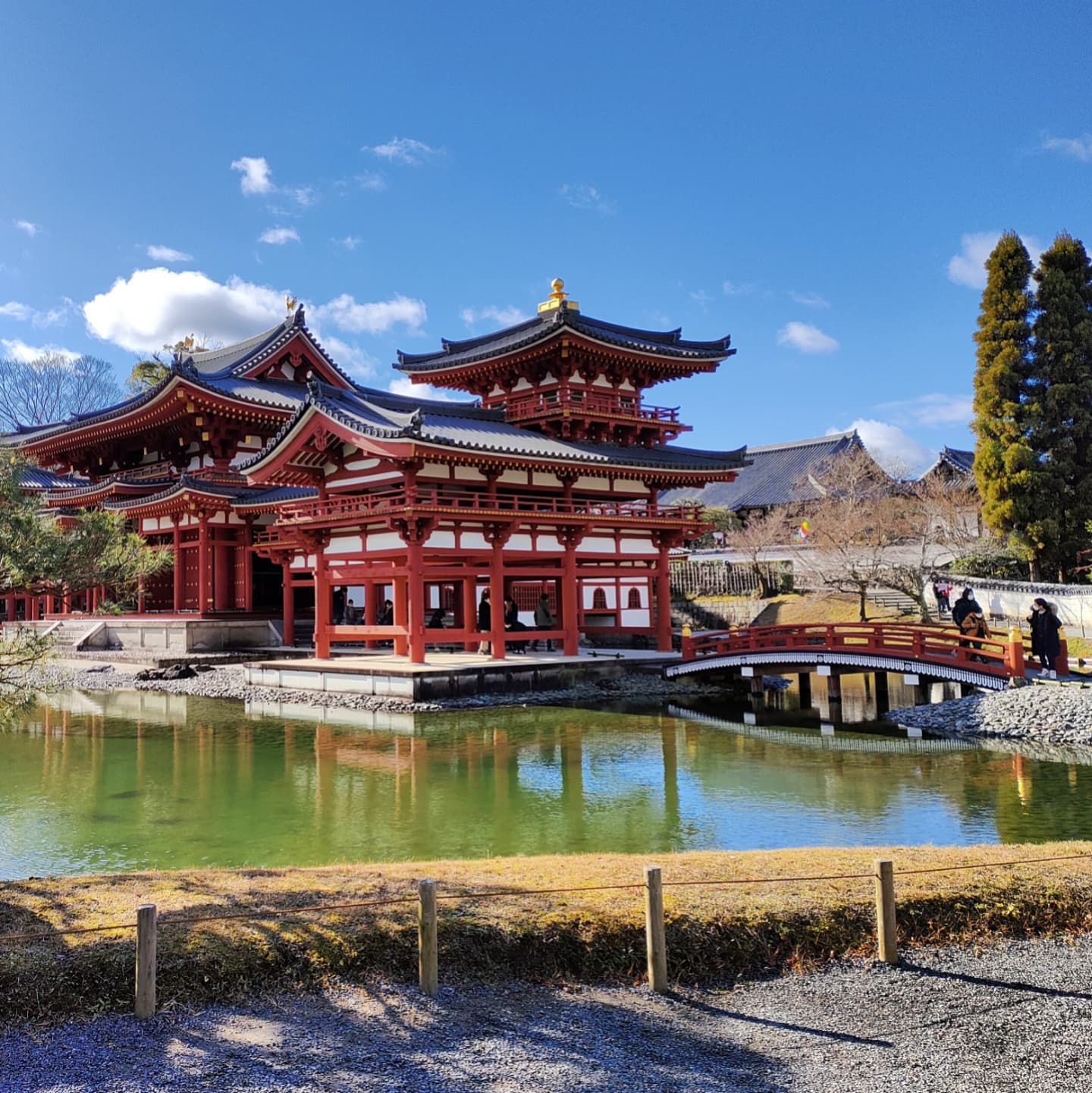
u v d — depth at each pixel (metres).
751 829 15.88
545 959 8.67
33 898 9.70
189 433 48.84
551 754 22.70
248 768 21.27
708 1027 7.77
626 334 47.50
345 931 8.74
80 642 44.09
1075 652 33.16
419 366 46.16
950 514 47.50
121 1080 6.82
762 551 60.62
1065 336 42.09
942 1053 7.34
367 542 33.44
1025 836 15.11
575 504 37.03
